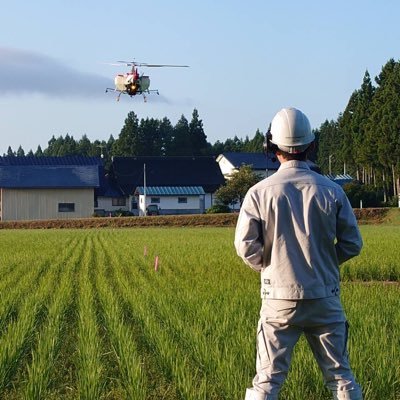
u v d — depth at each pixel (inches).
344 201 247.6
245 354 367.6
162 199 3873.0
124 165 4252.0
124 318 560.1
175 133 7278.5
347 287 718.5
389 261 971.3
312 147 256.1
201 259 1099.9
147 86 1807.3
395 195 3503.9
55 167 3710.6
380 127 3449.8
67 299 644.7
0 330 502.0
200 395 310.3
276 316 242.5
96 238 2014.0
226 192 3683.6
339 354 246.4
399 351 376.8
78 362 387.2
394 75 3501.5
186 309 553.9
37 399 324.2
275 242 243.3
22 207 3555.6
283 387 321.7
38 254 1328.7
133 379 329.1
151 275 908.0
